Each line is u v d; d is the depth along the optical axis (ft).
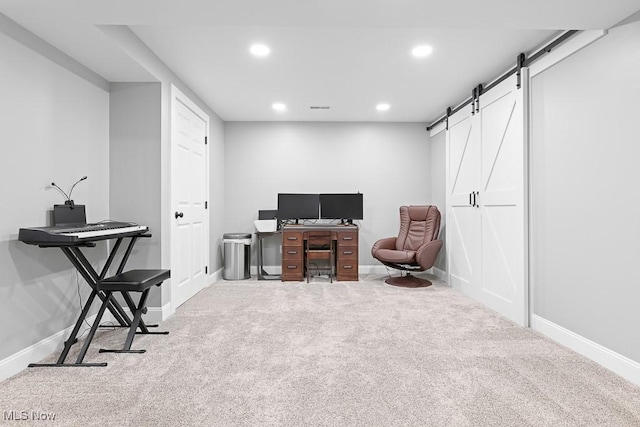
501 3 6.73
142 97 10.91
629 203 7.09
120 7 6.88
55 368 7.56
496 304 11.94
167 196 11.43
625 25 7.19
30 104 7.79
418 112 17.28
